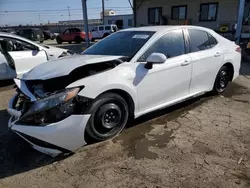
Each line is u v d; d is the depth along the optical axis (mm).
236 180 2150
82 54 3502
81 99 2453
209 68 3979
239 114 3633
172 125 3260
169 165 2379
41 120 2332
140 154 2574
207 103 4105
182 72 3471
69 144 2428
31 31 22203
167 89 3328
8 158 2582
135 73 2902
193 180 2160
